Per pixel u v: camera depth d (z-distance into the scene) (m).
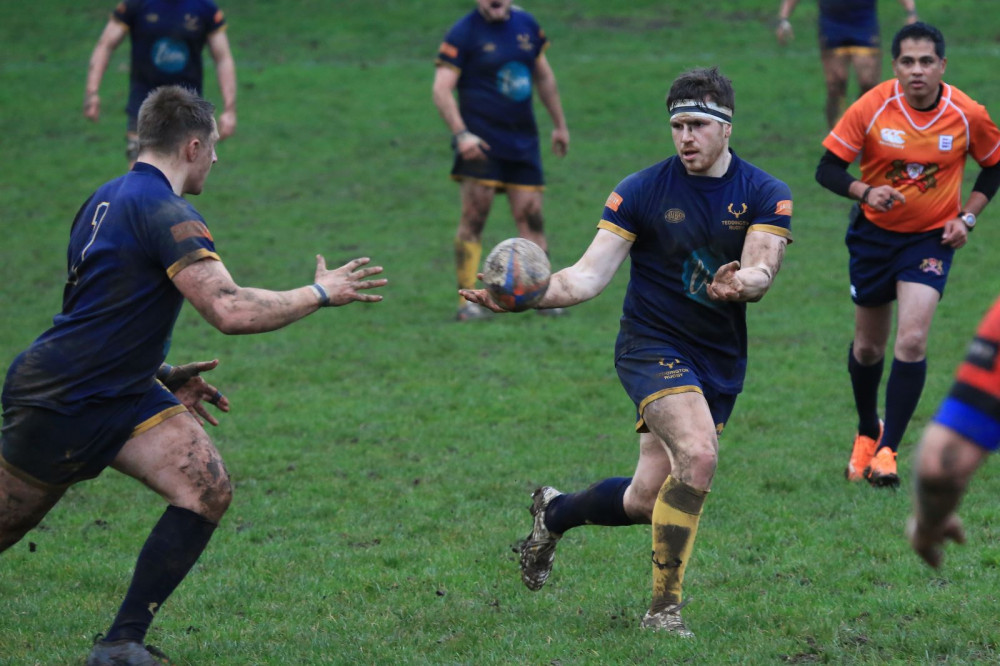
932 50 23.92
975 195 25.28
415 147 73.81
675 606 17.09
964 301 43.56
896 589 18.97
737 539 22.03
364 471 27.45
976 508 23.06
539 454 28.50
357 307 45.50
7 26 104.50
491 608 18.69
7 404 15.36
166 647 17.05
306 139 75.50
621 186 17.94
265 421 31.72
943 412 7.85
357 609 18.91
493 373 36.56
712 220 17.42
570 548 21.94
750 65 87.75
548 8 107.62
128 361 15.40
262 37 101.06
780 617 17.70
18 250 54.62
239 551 22.09
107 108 82.94
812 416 31.48
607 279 17.66
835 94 56.16
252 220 59.81
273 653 16.70
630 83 85.19
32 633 17.80
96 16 107.38
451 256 53.12
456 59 40.53
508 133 41.28
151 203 15.34
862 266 25.27
